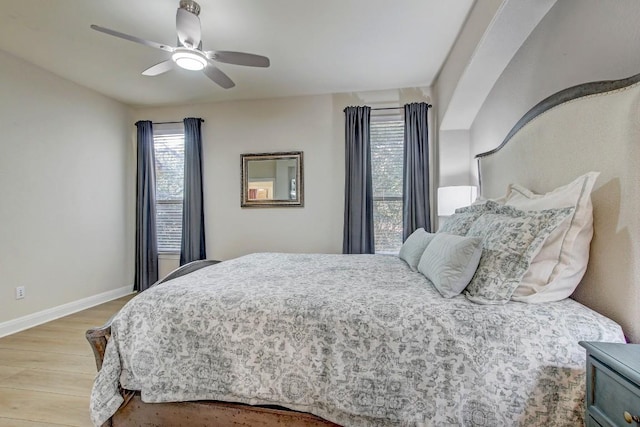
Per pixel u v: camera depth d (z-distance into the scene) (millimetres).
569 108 1469
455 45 2777
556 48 1724
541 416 1088
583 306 1270
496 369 1129
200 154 4195
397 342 1213
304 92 3941
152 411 1421
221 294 1491
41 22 2467
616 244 1193
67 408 1774
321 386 1259
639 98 1094
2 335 2828
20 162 3025
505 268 1335
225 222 4250
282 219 4121
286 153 4074
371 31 2602
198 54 2217
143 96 4004
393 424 1178
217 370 1353
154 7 2297
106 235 3971
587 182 1305
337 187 3986
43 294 3219
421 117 3666
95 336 1451
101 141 3910
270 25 2512
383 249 3943
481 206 1993
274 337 1322
